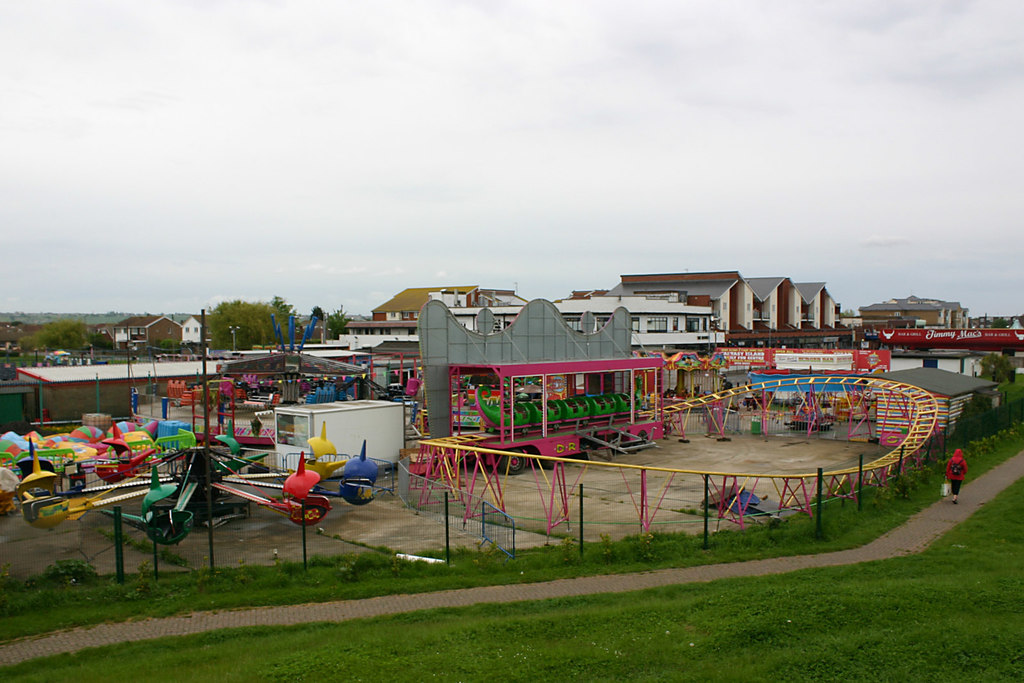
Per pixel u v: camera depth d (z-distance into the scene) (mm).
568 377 42375
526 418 34594
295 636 13953
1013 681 11383
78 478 28609
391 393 52219
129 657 13109
